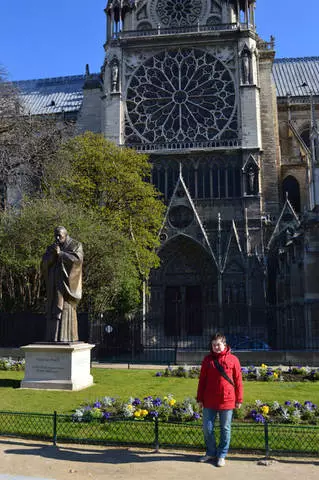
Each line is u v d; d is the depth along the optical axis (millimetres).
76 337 18406
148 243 49125
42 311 34094
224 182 59344
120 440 11227
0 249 33344
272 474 9297
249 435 11531
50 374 17578
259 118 60719
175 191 58000
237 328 50281
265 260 54250
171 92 62188
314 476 9203
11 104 38625
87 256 34375
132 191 46031
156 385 19250
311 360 27703
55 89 85625
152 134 61750
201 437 11508
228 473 9344
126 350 35719
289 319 44469
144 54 63562
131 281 41188
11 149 37531
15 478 8992
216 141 59844
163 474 9266
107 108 62000
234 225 55938
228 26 62625
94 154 45812
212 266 56812
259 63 64000
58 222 33625
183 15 64688
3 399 15484
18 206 41156
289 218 56906
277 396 17000
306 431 11102
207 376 10305
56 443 11281
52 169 40344
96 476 9148
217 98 61469
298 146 70188
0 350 29281
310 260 39438
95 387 18141
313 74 77625
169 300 57781
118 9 65125
